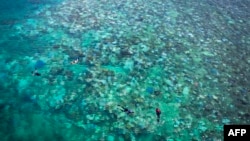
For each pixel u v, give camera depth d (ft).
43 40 53.47
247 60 52.80
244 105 42.32
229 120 39.58
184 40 56.39
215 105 41.75
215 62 50.93
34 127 35.53
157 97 42.16
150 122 37.96
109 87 43.06
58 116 37.58
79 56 49.44
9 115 36.73
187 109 40.60
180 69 48.21
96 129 36.29
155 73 46.78
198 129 37.78
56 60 48.06
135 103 40.68
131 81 44.62
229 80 46.98
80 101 40.06
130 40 54.49
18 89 41.19
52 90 41.60
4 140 33.32
